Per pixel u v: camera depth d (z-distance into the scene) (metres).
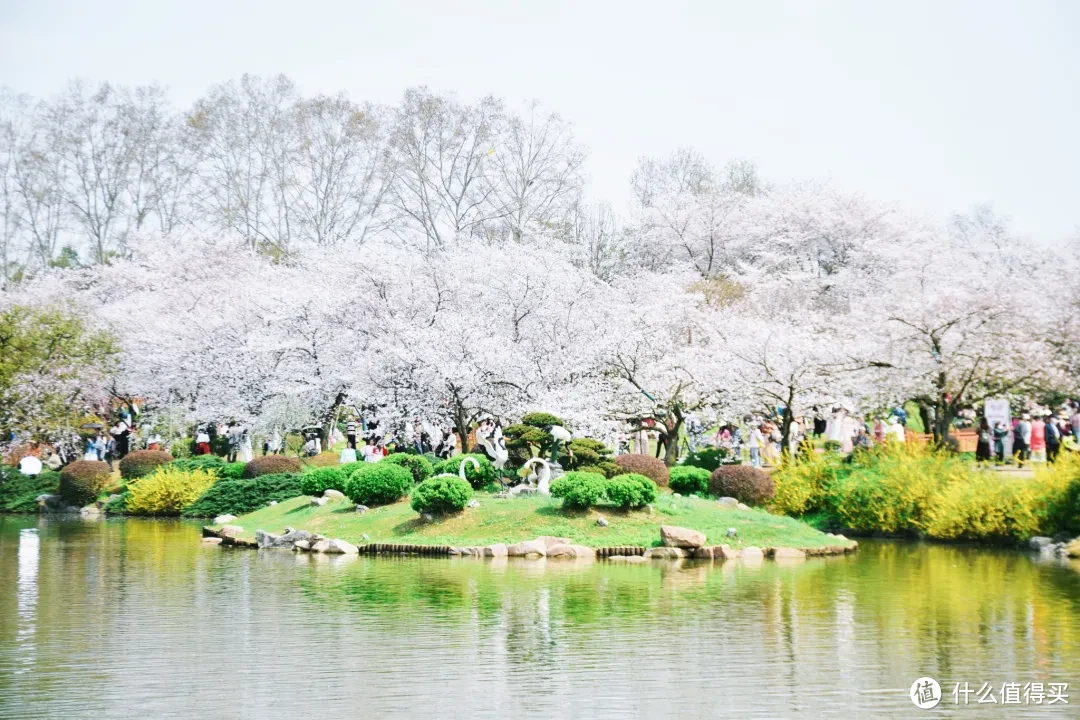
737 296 43.03
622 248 58.09
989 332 30.23
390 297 36.41
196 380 39.00
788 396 32.47
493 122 53.03
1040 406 33.97
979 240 53.81
